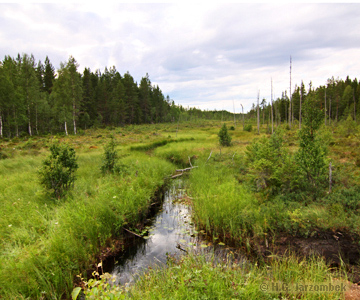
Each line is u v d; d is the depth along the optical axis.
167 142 26.09
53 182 6.55
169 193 9.75
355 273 3.79
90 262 4.51
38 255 3.77
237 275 3.38
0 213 5.14
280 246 4.85
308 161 6.54
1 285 3.14
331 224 4.82
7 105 32.34
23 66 35.97
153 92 86.94
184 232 6.03
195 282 2.96
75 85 38.59
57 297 3.50
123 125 61.25
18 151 15.65
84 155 14.38
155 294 2.98
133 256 4.94
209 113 133.88
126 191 7.05
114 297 2.32
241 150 16.70
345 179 7.09
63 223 4.70
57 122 43.56
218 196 7.01
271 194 6.91
